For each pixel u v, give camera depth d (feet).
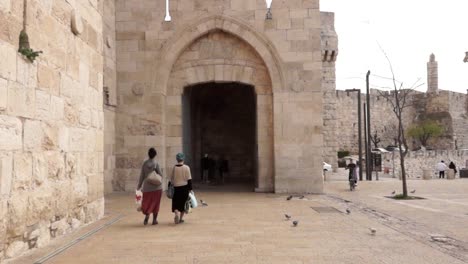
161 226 33.42
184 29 60.34
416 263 21.98
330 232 30.66
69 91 30.63
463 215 39.99
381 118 205.36
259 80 60.95
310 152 58.95
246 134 94.84
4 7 22.18
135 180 59.93
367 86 103.76
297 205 46.50
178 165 35.04
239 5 59.98
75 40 31.99
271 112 60.59
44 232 26.37
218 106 95.35
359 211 42.29
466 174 127.34
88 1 34.99
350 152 190.60
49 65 27.35
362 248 25.44
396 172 138.51
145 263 22.20
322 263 22.06
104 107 55.93
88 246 26.27
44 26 26.71
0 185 21.45
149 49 60.49
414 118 230.27
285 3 59.67
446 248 25.58
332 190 71.10
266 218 37.19
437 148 218.59
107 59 56.59
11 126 22.62
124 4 60.80
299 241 27.50
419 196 59.62
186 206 34.68
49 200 27.09
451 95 222.48
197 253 24.32
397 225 33.91
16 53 23.30
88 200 34.42
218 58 61.05
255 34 59.67
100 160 37.60
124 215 39.34
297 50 59.41
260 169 60.59
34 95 25.23
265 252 24.48
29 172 24.48
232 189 65.98
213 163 81.97
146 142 60.08
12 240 22.63
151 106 60.29
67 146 30.09
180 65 61.36
